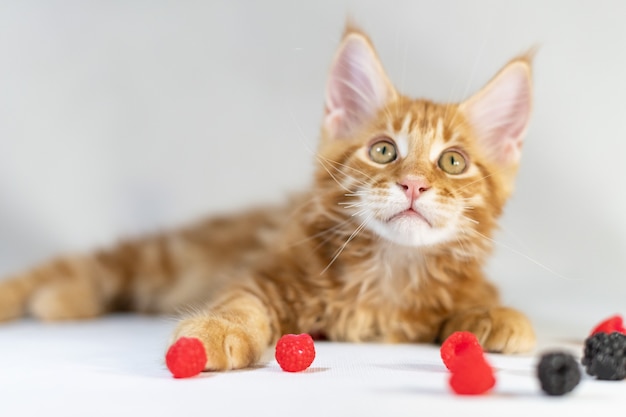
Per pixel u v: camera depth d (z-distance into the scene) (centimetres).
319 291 70
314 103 104
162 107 107
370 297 70
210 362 57
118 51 106
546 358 53
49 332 76
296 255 71
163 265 89
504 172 73
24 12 104
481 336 66
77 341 71
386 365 61
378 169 69
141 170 107
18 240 104
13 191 104
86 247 103
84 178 106
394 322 71
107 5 105
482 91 73
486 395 52
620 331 66
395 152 70
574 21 97
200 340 57
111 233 106
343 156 71
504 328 66
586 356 58
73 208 106
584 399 52
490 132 73
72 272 88
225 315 62
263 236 83
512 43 97
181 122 107
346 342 71
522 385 55
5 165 104
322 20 102
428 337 72
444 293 71
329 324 71
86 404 51
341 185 70
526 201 99
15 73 105
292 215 76
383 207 66
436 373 58
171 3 105
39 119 105
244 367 59
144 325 81
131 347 67
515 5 97
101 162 107
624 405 51
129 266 90
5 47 104
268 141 107
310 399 51
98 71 106
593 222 99
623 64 97
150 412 49
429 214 66
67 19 105
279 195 106
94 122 106
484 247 71
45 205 105
